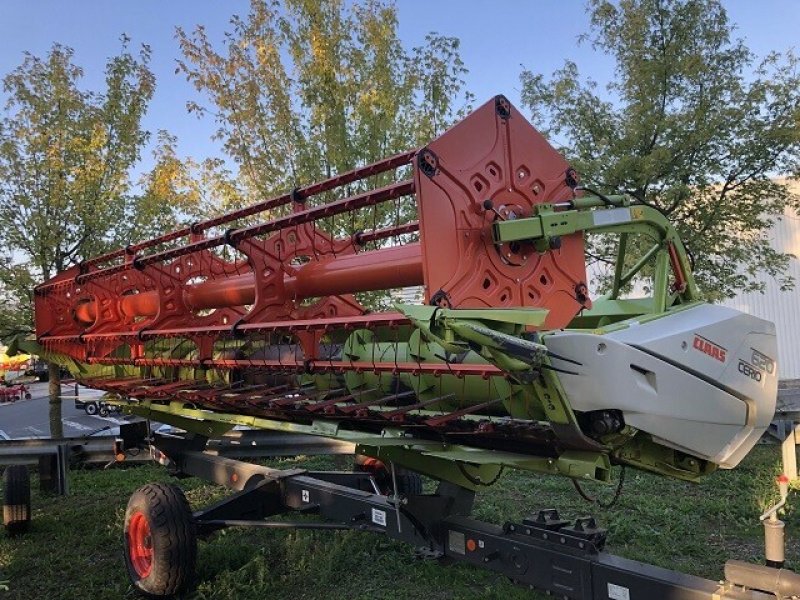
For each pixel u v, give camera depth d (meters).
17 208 9.55
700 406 3.07
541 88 11.09
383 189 3.26
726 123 9.56
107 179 9.93
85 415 20.86
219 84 9.21
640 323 3.11
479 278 3.10
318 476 5.28
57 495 7.81
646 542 5.47
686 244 9.62
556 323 3.37
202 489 7.91
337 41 9.25
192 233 5.30
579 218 3.30
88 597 4.92
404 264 3.82
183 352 5.93
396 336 4.37
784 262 10.89
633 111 10.01
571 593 3.03
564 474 3.03
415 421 3.63
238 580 4.89
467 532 3.56
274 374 5.01
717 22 9.84
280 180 9.28
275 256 4.73
